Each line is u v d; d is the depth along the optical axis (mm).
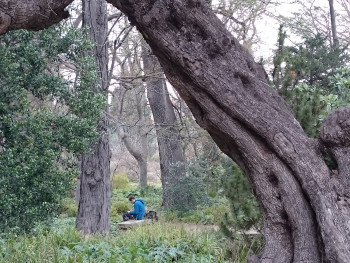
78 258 7758
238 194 8602
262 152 5078
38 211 8875
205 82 5090
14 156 8586
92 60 10039
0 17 4562
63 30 9727
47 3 4969
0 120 8664
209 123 5289
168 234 10164
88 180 14305
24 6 4730
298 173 4863
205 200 20719
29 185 8711
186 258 8344
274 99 5215
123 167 42250
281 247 4906
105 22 14570
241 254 7969
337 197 4684
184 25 5109
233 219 8766
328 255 4449
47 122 9164
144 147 31750
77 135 9328
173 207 20953
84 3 14469
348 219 4535
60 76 9820
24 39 9062
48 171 8922
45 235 9672
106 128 13992
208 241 8953
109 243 9641
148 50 15297
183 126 19219
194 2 5074
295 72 8469
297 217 4781
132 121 22969
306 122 7715
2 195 8320
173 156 24281
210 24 5133
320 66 15945
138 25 5227
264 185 5055
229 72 5133
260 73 5410
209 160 21672
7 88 8766
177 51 5090
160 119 23703
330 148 4887
